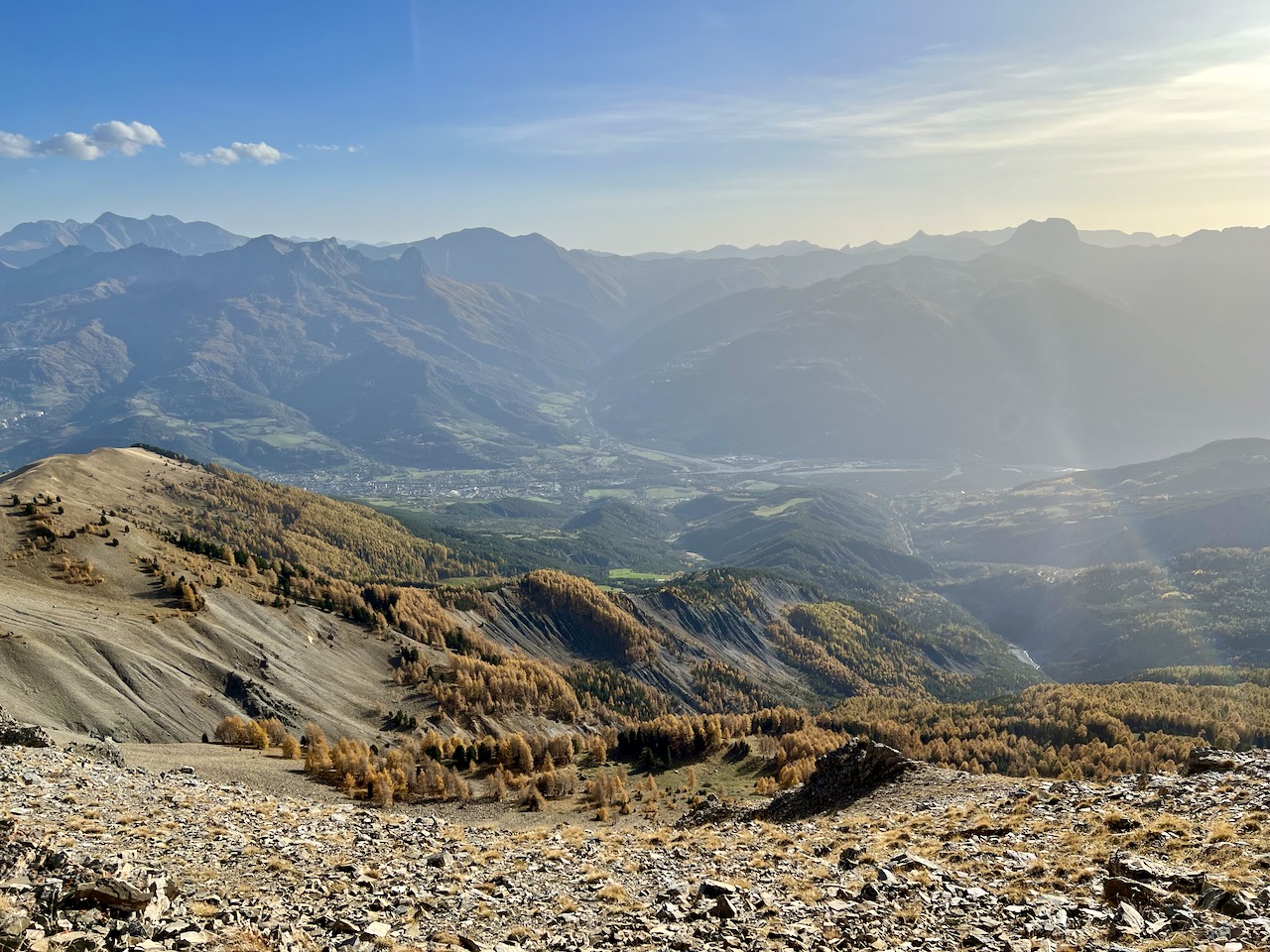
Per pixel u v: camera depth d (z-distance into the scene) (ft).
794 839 162.30
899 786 214.69
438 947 85.30
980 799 183.42
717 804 269.64
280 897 98.68
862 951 84.58
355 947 82.02
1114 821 133.39
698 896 108.58
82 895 78.89
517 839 161.89
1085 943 81.41
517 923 97.55
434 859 128.06
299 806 178.91
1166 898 91.66
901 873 116.98
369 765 326.03
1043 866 114.21
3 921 68.85
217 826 138.00
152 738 403.34
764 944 88.07
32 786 151.53
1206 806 135.74
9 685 379.55
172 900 87.51
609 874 123.95
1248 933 77.61
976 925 90.48
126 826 130.31
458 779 360.69
